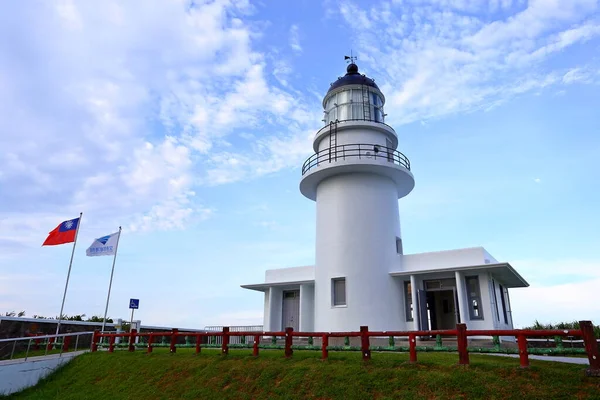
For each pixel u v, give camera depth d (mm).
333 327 21359
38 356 18922
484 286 19578
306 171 24172
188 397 13008
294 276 25641
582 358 13492
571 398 9070
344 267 21922
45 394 16219
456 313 20016
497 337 11484
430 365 11391
